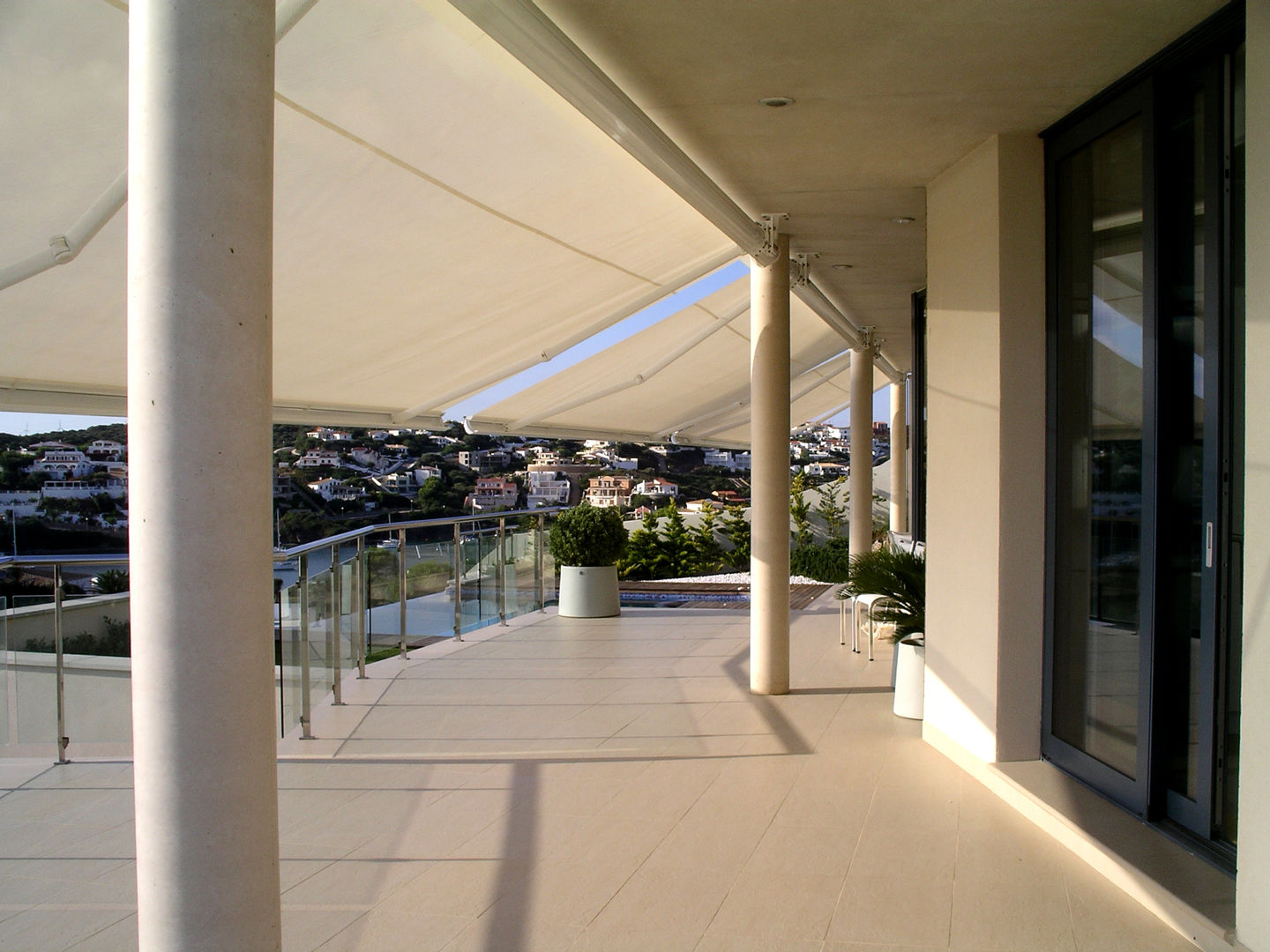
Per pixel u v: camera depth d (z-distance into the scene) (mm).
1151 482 3484
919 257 7285
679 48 3582
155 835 1979
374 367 7086
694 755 4863
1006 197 4406
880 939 2895
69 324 4898
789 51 3600
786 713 5684
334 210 4559
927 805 4078
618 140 3834
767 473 6164
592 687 6445
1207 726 3207
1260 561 2582
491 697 6168
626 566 15945
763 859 3514
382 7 3229
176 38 1937
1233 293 3055
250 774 2027
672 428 13789
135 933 2961
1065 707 4242
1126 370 3736
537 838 3750
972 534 4594
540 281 6383
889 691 6238
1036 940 2877
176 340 1943
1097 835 3459
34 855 3576
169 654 1962
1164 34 3350
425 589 7879
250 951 2020
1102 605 3924
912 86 3881
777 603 6172
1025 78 3766
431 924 3027
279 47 3350
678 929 2975
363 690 6395
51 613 4742
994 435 4395
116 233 4117
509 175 4758
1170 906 2959
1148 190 3541
